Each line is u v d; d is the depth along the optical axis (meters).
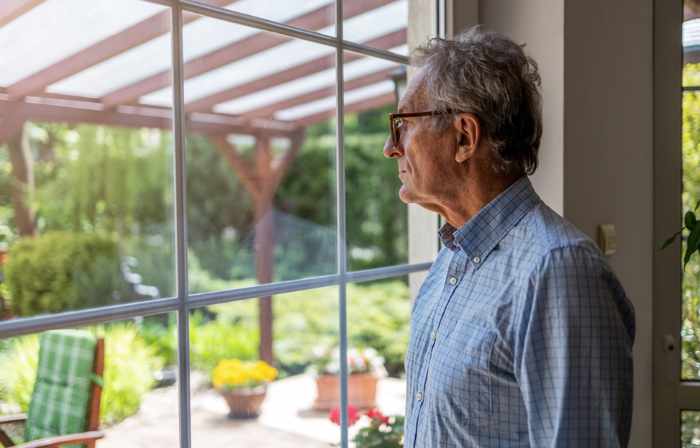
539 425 0.69
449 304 0.82
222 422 3.06
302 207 7.26
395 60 1.42
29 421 1.77
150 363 3.04
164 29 2.45
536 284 0.70
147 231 5.93
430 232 1.53
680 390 1.55
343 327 1.30
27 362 1.84
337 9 1.30
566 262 0.69
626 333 0.70
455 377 0.76
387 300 5.46
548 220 0.77
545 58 1.30
